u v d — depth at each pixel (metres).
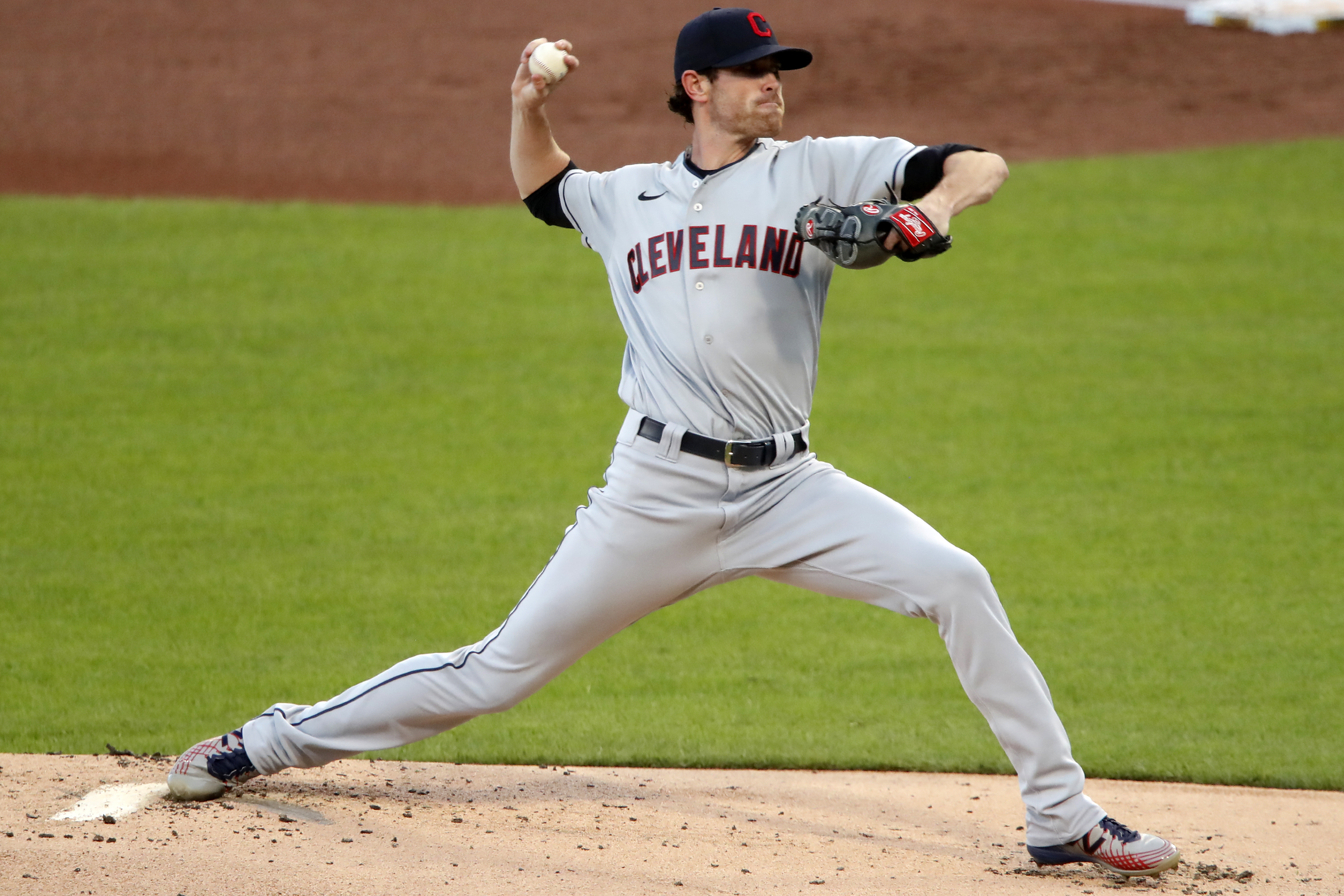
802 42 86.25
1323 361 45.53
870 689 23.25
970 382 44.03
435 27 91.75
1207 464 36.88
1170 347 47.16
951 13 92.25
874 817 16.47
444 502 34.00
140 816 14.09
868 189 13.85
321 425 39.78
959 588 13.56
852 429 39.91
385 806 15.30
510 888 12.49
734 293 13.82
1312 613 26.89
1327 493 34.59
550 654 14.41
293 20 93.31
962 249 57.59
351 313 49.84
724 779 18.12
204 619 26.08
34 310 48.56
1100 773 19.05
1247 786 18.53
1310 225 58.81
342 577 28.73
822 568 14.20
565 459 37.47
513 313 50.31
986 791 18.03
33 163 65.81
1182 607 27.28
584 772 18.14
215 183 64.31
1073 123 72.50
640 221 14.37
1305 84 77.31
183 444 37.88
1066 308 51.16
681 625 27.00
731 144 14.23
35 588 27.50
